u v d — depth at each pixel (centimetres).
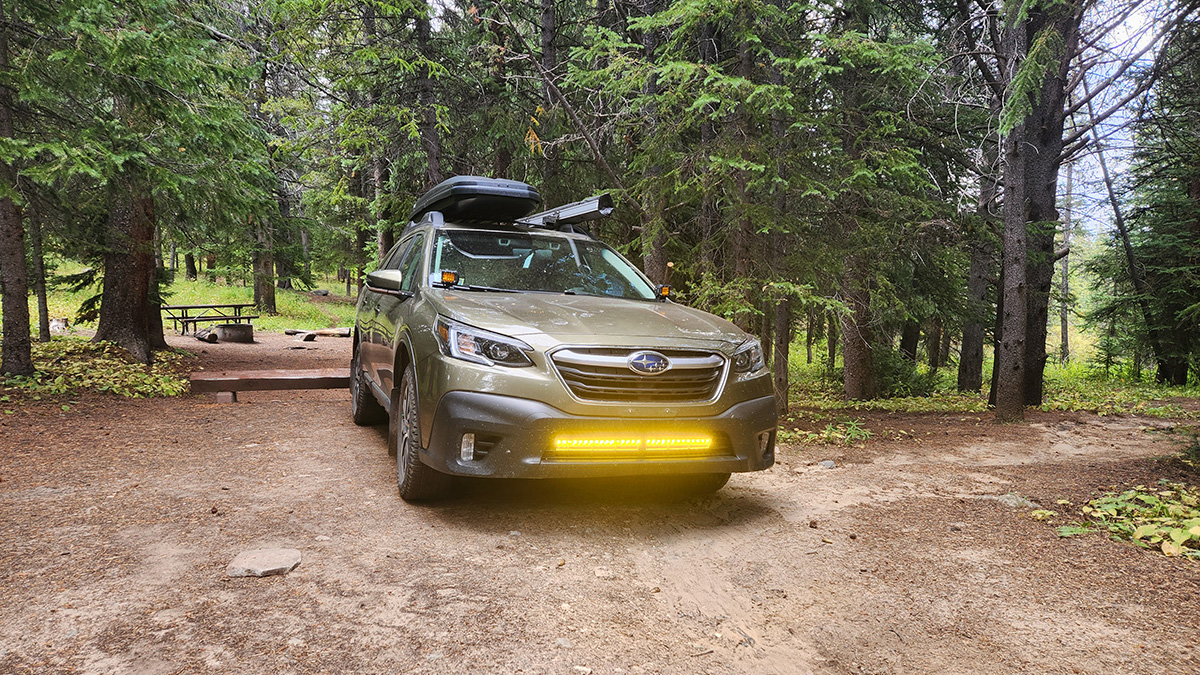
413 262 523
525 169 1340
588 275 497
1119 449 696
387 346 501
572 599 287
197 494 423
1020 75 682
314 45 1127
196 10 1034
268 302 2773
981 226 1109
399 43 1197
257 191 941
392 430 484
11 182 760
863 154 788
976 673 233
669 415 350
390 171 1511
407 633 250
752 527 391
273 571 298
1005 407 921
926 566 333
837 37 689
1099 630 264
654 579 313
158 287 1295
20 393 768
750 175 760
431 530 365
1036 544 364
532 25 1339
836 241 872
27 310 837
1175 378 1930
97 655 226
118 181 798
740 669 234
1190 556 337
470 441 346
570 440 337
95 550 323
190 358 1262
